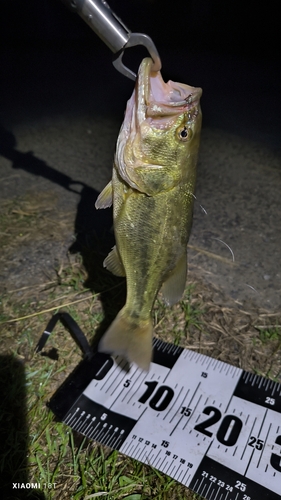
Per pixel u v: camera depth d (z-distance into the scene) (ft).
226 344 2.11
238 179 3.56
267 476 1.55
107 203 1.60
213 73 5.74
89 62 6.15
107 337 1.62
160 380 1.88
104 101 5.04
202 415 1.75
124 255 1.56
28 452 1.66
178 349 2.04
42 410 1.80
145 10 7.20
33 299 2.30
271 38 6.70
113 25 1.23
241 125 4.50
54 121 4.54
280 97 5.17
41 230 2.84
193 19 7.06
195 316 2.24
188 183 1.50
